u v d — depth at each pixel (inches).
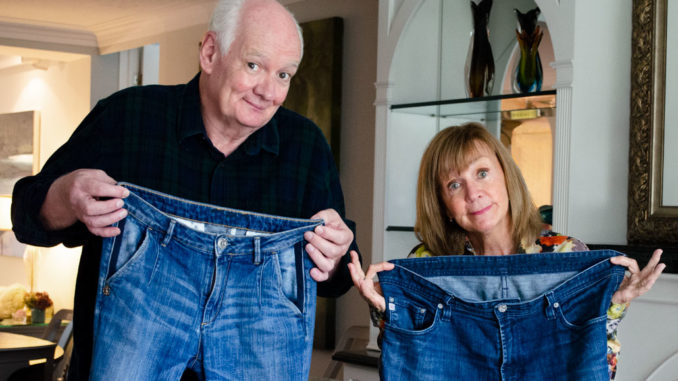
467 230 77.0
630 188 100.3
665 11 98.5
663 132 98.4
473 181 75.1
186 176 67.7
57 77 258.2
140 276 56.1
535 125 113.4
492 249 78.5
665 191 98.1
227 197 68.6
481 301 61.2
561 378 60.1
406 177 125.1
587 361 58.9
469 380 62.3
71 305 244.8
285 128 72.7
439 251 81.4
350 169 159.8
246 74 61.8
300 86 166.1
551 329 60.7
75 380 64.2
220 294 58.8
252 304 59.6
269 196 69.7
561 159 102.6
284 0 174.9
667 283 92.8
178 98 69.0
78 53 235.5
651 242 98.6
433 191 79.6
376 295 63.8
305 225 60.0
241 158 69.3
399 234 122.7
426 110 124.0
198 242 57.9
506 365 61.3
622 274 59.7
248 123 63.5
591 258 61.2
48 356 168.1
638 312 95.7
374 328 124.0
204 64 65.1
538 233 77.6
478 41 115.4
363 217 156.9
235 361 59.2
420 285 63.0
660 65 98.7
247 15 61.8
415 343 62.7
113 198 56.4
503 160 76.4
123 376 55.2
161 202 57.2
